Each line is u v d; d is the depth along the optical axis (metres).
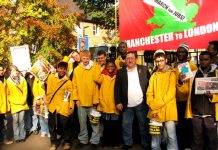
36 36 15.55
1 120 8.52
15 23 15.23
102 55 7.98
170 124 6.29
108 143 7.81
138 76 7.12
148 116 6.57
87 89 7.52
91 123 7.52
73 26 16.38
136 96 7.09
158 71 6.57
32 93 9.09
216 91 5.83
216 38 6.71
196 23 6.86
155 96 6.42
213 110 6.03
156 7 7.24
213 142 6.06
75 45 16.44
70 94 7.68
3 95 8.40
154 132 6.36
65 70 7.73
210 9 6.74
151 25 7.33
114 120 7.59
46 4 15.70
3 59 14.81
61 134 8.28
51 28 15.20
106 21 24.02
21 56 9.23
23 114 8.59
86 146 7.86
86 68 7.54
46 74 8.06
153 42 7.34
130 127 7.28
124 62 7.69
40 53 15.50
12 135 9.25
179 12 7.01
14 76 8.45
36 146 8.22
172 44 7.12
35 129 9.39
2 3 14.92
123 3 7.62
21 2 15.27
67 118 7.66
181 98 6.49
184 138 6.95
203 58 6.00
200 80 5.90
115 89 7.24
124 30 7.66
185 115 6.32
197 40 6.88
